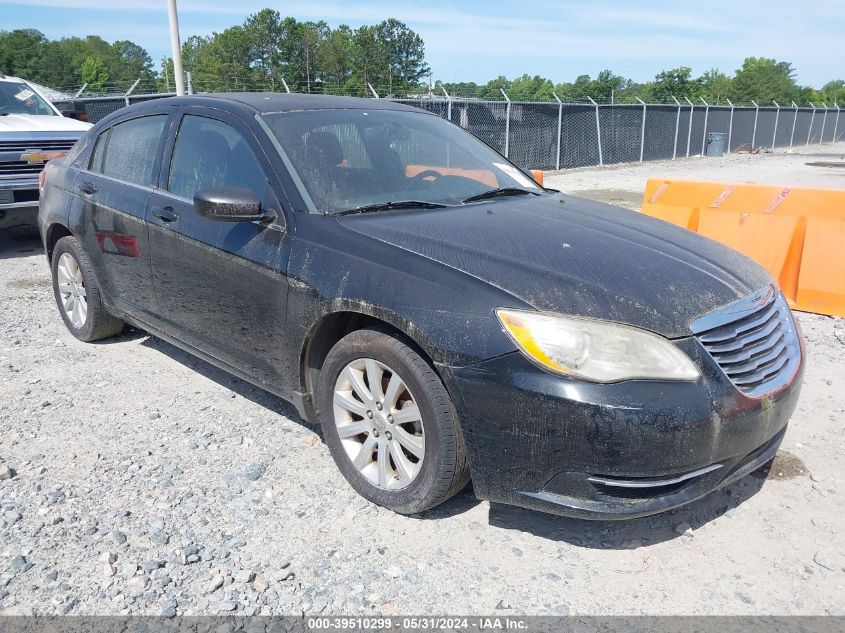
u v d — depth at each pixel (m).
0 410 4.23
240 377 3.89
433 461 2.95
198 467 3.61
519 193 4.12
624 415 2.56
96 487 3.42
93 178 4.82
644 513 2.70
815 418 4.17
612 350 2.63
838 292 5.99
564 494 2.71
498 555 2.95
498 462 2.78
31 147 8.19
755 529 3.12
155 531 3.08
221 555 2.93
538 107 21.23
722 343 2.82
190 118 4.21
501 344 2.71
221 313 3.82
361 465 3.28
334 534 3.07
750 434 2.80
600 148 23.81
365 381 3.22
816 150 35.44
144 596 2.70
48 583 2.76
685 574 2.84
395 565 2.88
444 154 4.23
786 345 3.15
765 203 6.41
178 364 4.98
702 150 29.59
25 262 8.17
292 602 2.68
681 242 3.48
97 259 4.80
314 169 3.63
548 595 2.72
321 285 3.21
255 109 3.92
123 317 4.79
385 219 3.39
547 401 2.63
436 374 2.91
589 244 3.21
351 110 4.19
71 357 5.09
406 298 2.93
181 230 3.96
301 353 3.37
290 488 3.42
